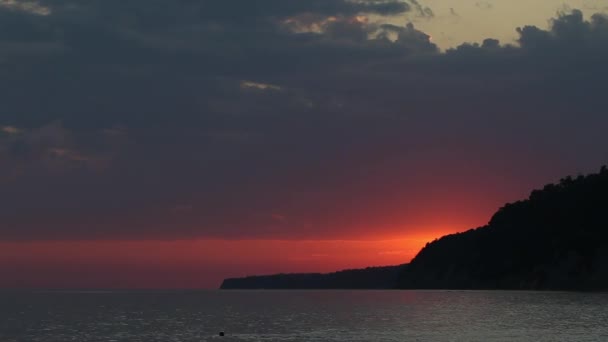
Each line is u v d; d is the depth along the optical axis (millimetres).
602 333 82625
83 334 97312
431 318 115812
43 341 89062
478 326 97188
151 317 136375
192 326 108812
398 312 137125
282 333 92438
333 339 83438
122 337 92250
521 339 78000
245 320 121500
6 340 90500
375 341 80250
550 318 106250
